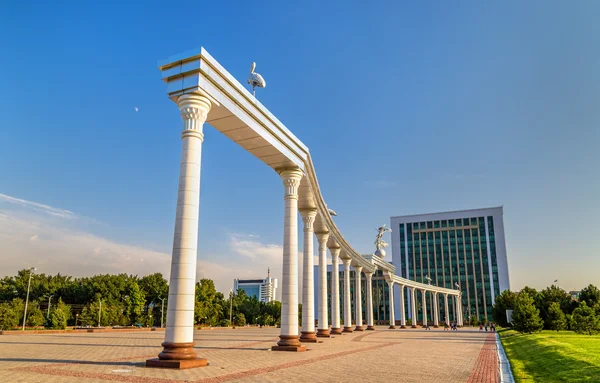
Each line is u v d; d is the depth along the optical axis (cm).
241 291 12175
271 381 1353
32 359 1925
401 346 3256
